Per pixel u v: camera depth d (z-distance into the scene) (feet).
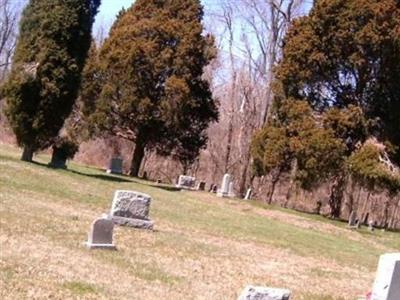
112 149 203.10
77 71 102.78
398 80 131.03
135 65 141.28
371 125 130.82
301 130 126.41
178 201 100.01
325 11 129.90
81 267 39.73
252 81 197.36
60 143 108.99
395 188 123.85
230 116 201.77
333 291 49.42
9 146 149.07
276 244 72.95
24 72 99.04
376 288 40.86
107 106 144.05
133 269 42.80
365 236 108.58
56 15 100.99
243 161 193.98
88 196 81.25
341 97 137.18
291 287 47.73
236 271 49.90
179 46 143.43
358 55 129.08
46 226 52.54
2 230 47.03
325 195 189.16
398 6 130.00
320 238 91.20
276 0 175.73
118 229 59.98
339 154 124.26
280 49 175.52
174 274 43.96
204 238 65.92
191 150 152.76
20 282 32.45
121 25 149.48
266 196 189.88
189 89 142.41
